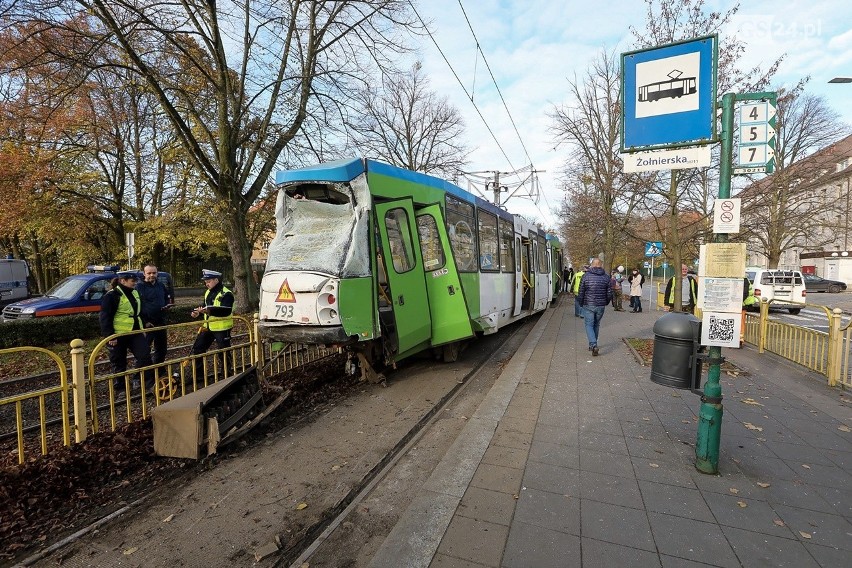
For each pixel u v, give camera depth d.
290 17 12.19
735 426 4.81
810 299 26.45
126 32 10.41
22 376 7.62
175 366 7.84
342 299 5.82
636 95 4.16
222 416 4.74
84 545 3.20
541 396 5.98
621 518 3.12
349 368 7.55
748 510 3.21
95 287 12.62
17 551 3.13
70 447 4.42
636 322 13.95
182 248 28.97
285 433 5.25
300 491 3.92
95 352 4.69
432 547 2.85
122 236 24.17
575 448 4.30
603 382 6.62
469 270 8.72
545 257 17.83
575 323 13.86
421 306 7.12
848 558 2.69
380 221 6.48
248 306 14.15
